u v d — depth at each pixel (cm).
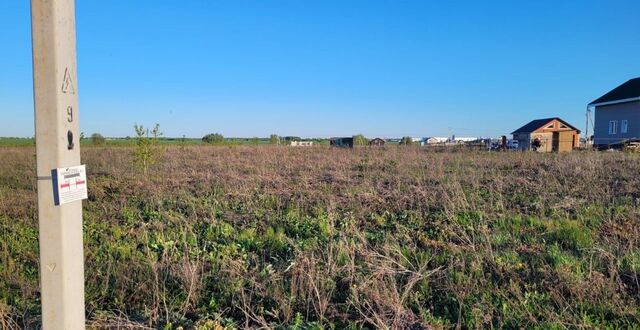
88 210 786
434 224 645
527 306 371
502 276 434
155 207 814
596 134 3491
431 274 439
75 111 229
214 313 363
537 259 477
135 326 338
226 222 689
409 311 358
